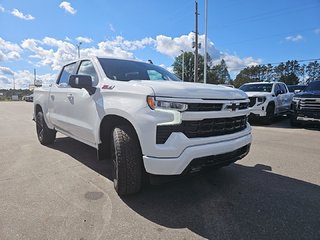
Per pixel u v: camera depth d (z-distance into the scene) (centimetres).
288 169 448
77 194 332
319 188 364
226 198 328
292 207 305
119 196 326
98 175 402
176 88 287
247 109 365
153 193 339
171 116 274
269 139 728
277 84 1174
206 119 296
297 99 972
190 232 253
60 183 367
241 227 262
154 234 248
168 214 286
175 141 273
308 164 479
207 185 370
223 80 8712
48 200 313
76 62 474
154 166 277
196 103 286
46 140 596
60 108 488
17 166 442
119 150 303
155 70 453
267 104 1033
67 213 283
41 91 589
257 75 8700
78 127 415
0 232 245
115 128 319
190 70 7181
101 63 406
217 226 264
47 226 256
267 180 393
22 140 668
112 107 319
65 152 538
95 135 364
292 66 8269
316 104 916
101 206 300
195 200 322
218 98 309
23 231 247
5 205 299
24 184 362
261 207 305
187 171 282
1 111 1766
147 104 282
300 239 242
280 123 1150
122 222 268
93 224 262
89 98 379
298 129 947
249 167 458
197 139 285
